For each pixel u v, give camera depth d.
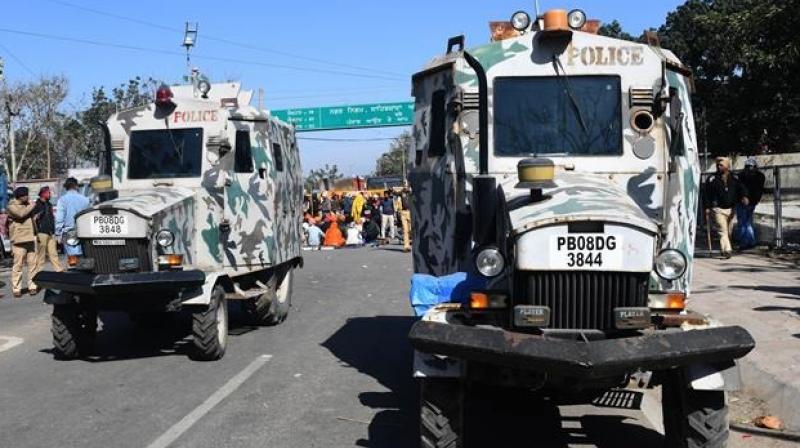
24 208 15.41
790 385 6.79
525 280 4.93
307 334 10.88
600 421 6.80
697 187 6.61
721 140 24.98
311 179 72.06
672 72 6.53
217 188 10.31
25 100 48.22
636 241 4.77
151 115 10.56
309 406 7.21
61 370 8.85
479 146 6.25
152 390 7.85
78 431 6.52
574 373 4.54
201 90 11.87
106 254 8.95
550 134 6.33
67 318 9.21
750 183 16.38
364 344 10.08
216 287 9.32
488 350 4.71
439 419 5.19
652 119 6.29
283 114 44.62
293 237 12.66
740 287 11.59
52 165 51.19
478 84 6.29
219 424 6.66
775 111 20.64
